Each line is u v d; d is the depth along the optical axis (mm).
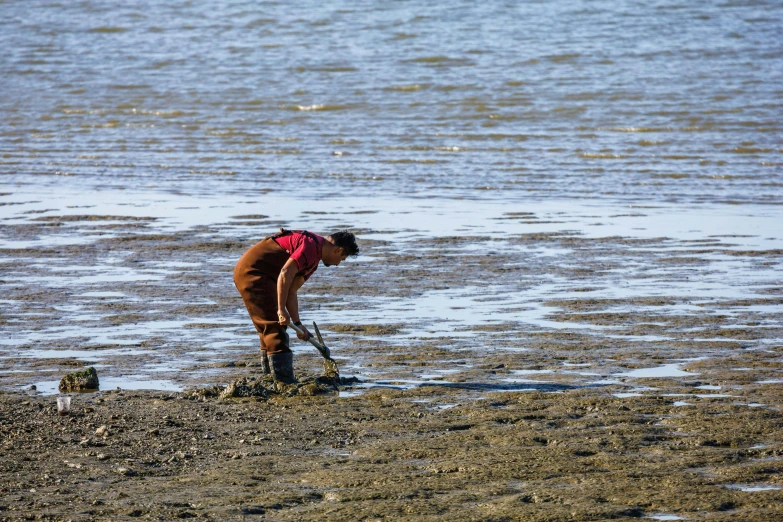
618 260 40156
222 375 25094
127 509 15680
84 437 19906
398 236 46250
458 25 139125
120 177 68688
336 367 24484
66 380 24031
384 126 87500
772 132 80062
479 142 79312
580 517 15094
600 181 63500
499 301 33219
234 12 155750
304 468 17734
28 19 157375
